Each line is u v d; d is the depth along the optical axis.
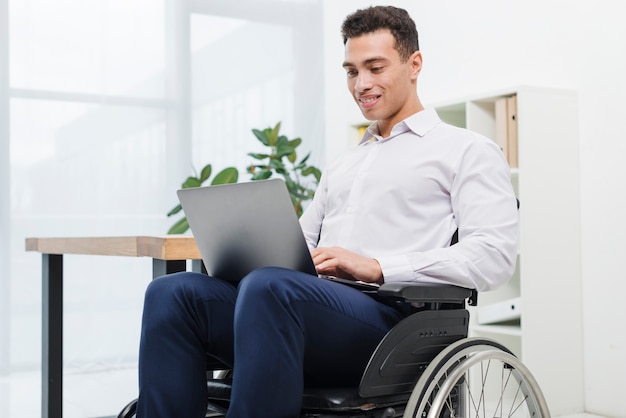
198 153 4.43
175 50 4.39
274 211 1.33
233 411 1.26
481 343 1.43
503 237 1.46
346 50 1.62
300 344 1.29
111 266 4.21
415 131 1.60
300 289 1.30
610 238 2.89
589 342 2.95
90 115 4.18
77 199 4.14
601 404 2.90
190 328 1.43
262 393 1.25
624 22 2.84
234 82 4.54
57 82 4.11
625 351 2.83
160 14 4.36
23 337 4.00
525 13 3.25
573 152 2.99
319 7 4.71
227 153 4.51
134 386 3.71
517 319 3.18
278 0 4.65
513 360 1.44
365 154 1.69
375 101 1.59
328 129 4.60
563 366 2.91
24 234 4.02
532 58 3.22
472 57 3.54
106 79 4.23
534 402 1.47
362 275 1.42
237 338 1.28
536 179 2.89
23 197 4.03
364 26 1.58
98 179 4.20
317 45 4.72
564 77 3.07
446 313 1.41
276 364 1.26
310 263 1.37
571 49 3.04
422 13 3.86
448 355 1.37
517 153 2.93
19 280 4.00
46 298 2.29
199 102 4.45
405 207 1.56
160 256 1.59
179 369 1.42
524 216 2.86
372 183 1.60
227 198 1.40
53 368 2.28
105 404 3.27
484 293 3.12
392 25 1.58
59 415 2.28
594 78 2.95
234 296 1.48
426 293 1.35
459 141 1.56
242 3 4.56
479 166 1.52
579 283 2.98
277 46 4.64
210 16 4.48
